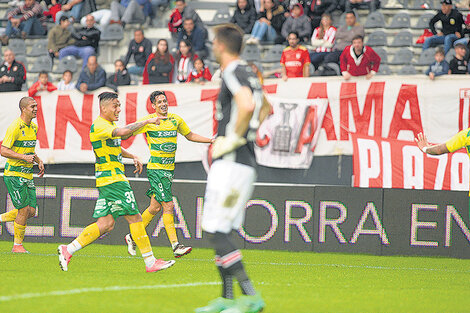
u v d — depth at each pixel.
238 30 15.23
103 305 15.58
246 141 14.95
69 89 51.06
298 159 47.03
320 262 32.22
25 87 56.75
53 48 57.62
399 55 56.44
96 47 58.62
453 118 46.59
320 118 47.12
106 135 22.98
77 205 39.56
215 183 14.76
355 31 53.09
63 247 23.22
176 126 31.28
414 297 19.62
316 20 55.97
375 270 28.98
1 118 49.94
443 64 48.84
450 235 37.91
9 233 40.41
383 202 38.12
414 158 45.31
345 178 47.03
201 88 48.44
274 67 55.44
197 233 38.91
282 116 47.25
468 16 56.53
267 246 38.81
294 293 19.52
